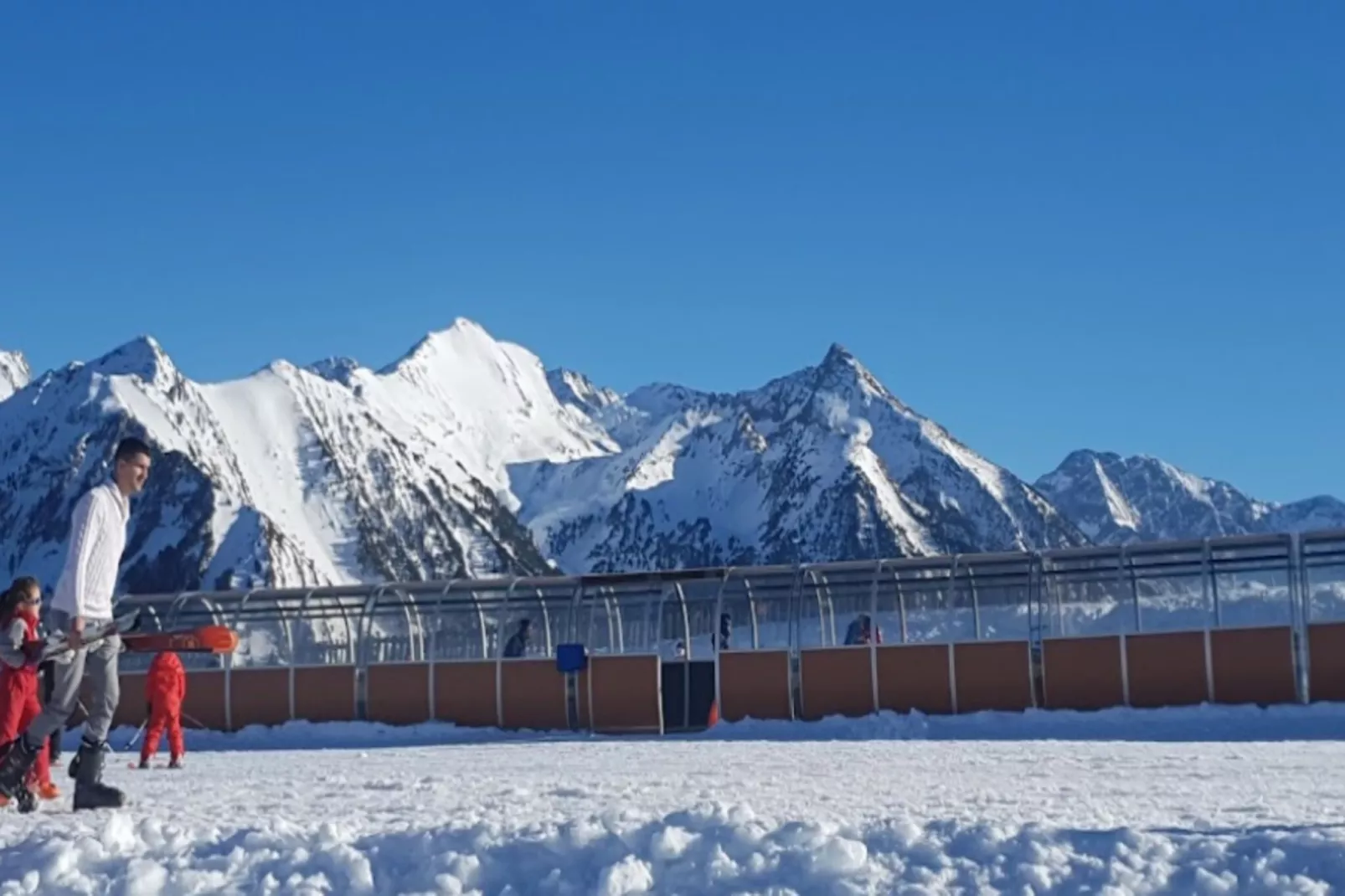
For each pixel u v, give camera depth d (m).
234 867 9.05
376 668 38.06
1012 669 34.31
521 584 38.38
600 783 16.56
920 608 36.16
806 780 16.81
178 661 24.50
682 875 8.56
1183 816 11.84
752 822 10.26
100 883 8.90
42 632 13.30
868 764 20.30
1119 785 15.71
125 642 13.28
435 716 37.50
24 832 10.92
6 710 13.30
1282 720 30.89
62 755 27.77
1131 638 33.66
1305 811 12.41
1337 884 8.21
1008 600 35.34
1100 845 9.13
